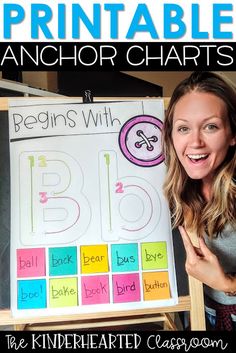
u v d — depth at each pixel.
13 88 1.32
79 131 0.91
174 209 0.92
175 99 0.90
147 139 0.92
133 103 0.93
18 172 0.88
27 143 0.89
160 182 0.92
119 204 0.90
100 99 0.92
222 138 0.89
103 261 0.87
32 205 0.87
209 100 0.88
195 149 0.88
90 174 0.90
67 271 0.86
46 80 1.80
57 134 0.90
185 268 0.89
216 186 0.92
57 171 0.89
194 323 0.87
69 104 0.91
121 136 0.91
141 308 0.86
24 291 0.84
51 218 0.88
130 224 0.89
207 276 0.88
